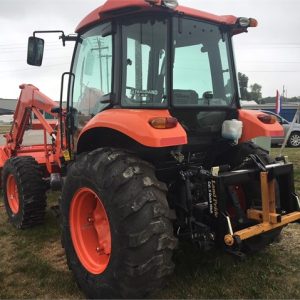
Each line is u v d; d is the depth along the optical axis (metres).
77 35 4.15
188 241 4.07
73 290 3.57
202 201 3.40
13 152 6.49
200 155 4.00
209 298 3.31
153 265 2.86
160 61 3.44
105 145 3.67
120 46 3.37
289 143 17.05
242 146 4.13
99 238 3.50
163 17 3.39
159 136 2.86
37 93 5.75
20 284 3.70
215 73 3.87
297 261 4.00
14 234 5.07
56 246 4.62
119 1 3.25
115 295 3.07
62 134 4.67
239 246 3.16
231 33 4.05
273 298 3.30
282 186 3.69
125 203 2.90
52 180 4.98
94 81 3.81
